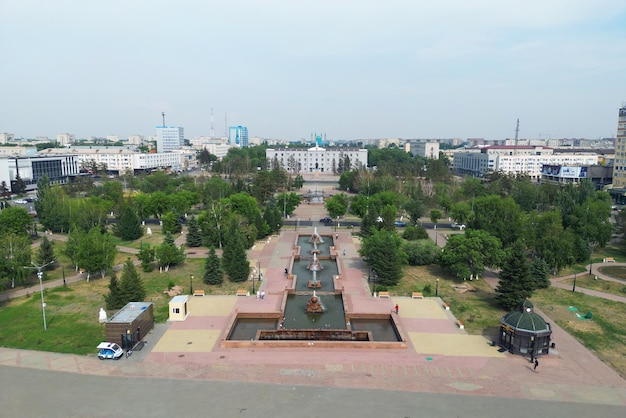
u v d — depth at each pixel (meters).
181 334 59.72
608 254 108.81
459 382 47.38
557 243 88.62
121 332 54.00
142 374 48.81
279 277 87.44
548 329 53.62
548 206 162.62
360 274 90.38
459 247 84.69
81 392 45.00
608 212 120.81
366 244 94.62
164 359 52.47
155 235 127.31
